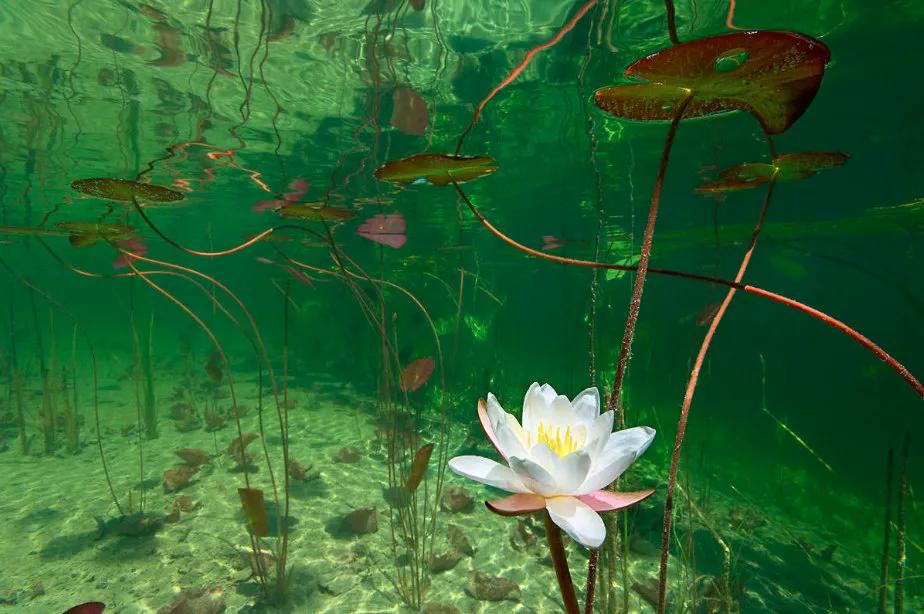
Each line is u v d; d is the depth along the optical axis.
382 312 5.42
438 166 1.85
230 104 8.61
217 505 6.34
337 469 7.75
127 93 8.15
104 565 4.99
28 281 7.54
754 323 23.97
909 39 6.11
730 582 5.02
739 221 14.30
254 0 5.72
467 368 13.72
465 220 17.14
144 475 7.37
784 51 1.14
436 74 7.58
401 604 4.56
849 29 6.06
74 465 7.80
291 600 4.52
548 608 4.59
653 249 16.92
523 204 16.19
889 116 7.96
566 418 1.28
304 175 12.93
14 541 5.45
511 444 1.08
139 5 5.77
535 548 5.57
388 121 9.21
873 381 12.40
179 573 4.87
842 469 9.90
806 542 6.70
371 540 5.62
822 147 9.46
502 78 7.70
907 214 9.33
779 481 9.48
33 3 5.76
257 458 8.09
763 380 5.07
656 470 8.92
